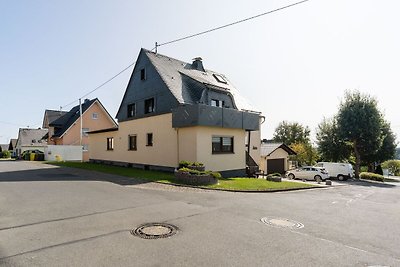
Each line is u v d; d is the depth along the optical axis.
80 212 7.04
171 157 17.33
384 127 35.94
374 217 7.62
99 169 18.77
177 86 18.45
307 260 4.37
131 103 21.58
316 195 12.37
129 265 4.03
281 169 31.41
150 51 21.09
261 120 25.86
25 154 37.75
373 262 4.37
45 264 4.03
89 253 4.45
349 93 34.84
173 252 4.56
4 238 5.09
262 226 6.20
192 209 7.68
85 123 38.88
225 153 17.62
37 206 7.63
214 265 4.10
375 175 31.98
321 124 39.66
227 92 19.88
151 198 9.09
